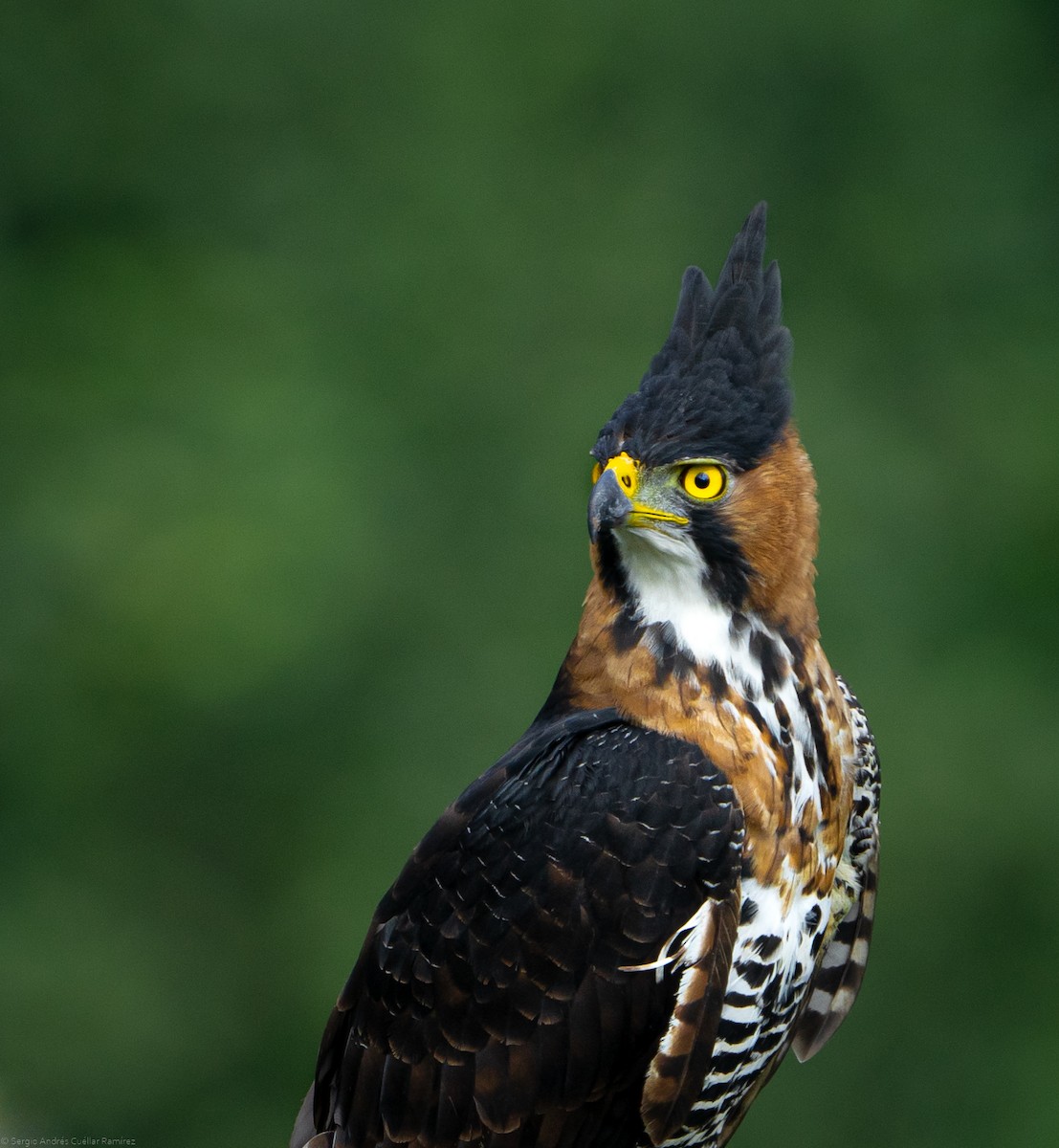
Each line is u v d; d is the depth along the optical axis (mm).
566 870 6227
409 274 16406
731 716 6316
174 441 14992
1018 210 17625
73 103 17016
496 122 17188
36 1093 13852
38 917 14375
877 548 15039
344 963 13898
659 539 6441
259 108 17250
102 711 14469
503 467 15406
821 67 17734
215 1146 13969
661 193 16922
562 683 6762
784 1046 6633
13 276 16406
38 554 14492
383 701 14555
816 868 6441
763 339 6695
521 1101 6281
